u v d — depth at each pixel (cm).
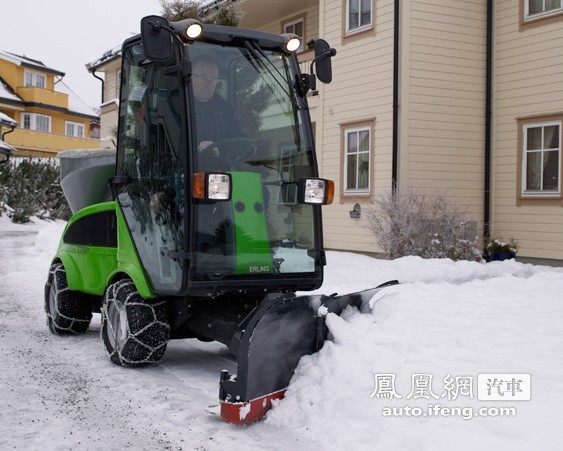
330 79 573
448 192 1389
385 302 517
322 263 550
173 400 489
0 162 2906
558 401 425
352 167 1495
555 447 359
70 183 702
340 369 451
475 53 1434
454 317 732
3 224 2594
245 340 433
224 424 436
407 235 1184
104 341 598
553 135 1332
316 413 425
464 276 1043
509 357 554
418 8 1370
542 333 649
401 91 1353
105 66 2783
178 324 565
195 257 495
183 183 509
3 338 700
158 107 545
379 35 1416
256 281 515
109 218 633
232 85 535
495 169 1436
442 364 483
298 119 557
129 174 585
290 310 455
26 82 4534
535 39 1361
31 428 431
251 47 540
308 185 537
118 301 571
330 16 1556
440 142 1392
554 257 1315
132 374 559
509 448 359
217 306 564
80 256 676
